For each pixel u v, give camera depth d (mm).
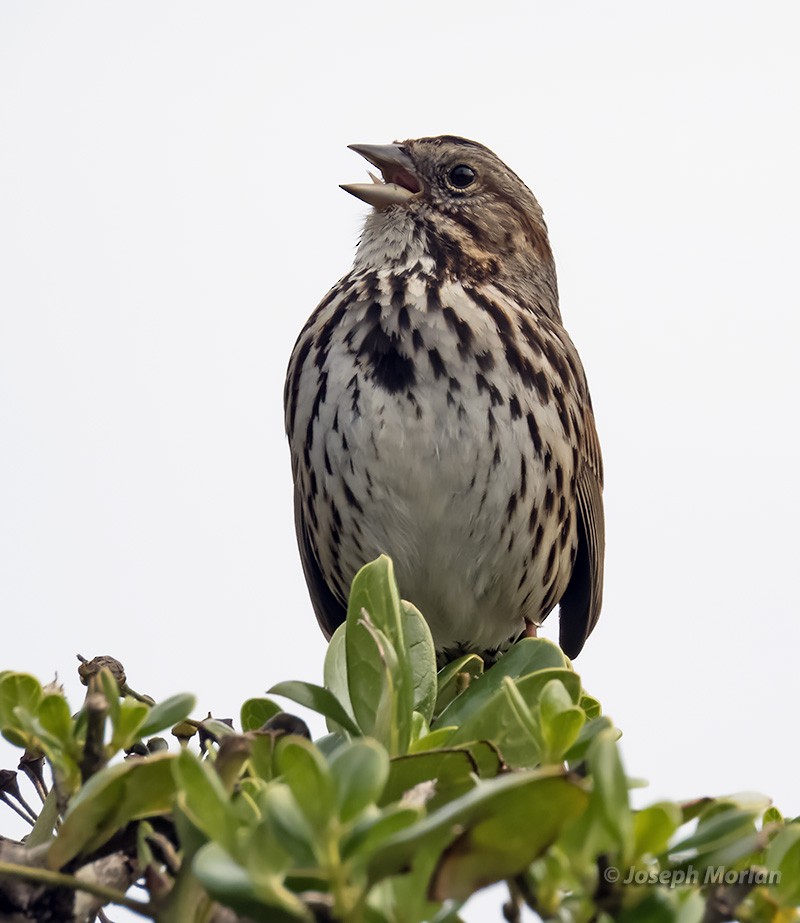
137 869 1052
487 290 2779
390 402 2586
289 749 766
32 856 1009
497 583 2689
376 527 2635
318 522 2730
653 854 835
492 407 2600
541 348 2703
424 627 1339
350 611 1226
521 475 2615
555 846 836
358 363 2619
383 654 1143
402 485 2590
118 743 1032
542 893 841
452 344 2617
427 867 823
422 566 2650
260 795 980
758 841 936
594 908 827
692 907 821
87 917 1025
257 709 1300
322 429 2643
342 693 1302
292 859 783
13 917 997
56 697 1043
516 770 1071
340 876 754
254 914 773
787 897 926
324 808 755
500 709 1156
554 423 2674
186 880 913
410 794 978
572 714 1042
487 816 794
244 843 787
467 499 2596
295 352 2750
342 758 771
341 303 2711
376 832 764
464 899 804
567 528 2781
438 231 2877
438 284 2719
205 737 1421
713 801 993
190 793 807
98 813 953
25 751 1334
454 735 1164
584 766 926
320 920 774
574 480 2785
